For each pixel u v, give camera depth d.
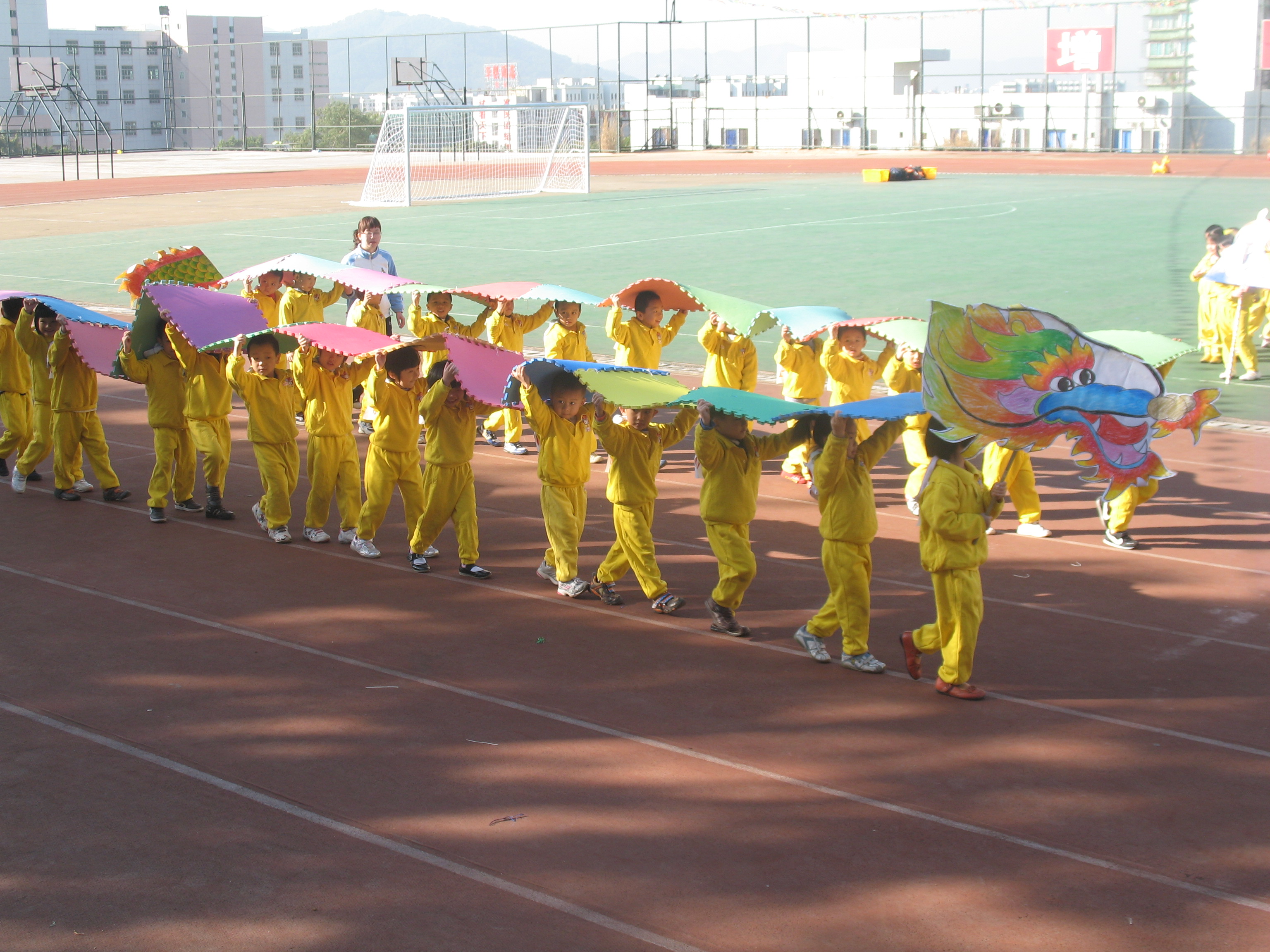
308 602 8.72
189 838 5.55
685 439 14.15
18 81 77.19
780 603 8.73
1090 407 6.95
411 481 9.58
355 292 13.94
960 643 6.96
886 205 40.19
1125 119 68.81
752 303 11.66
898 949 4.78
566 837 5.57
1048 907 5.05
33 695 7.09
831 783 6.09
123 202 44.25
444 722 6.77
